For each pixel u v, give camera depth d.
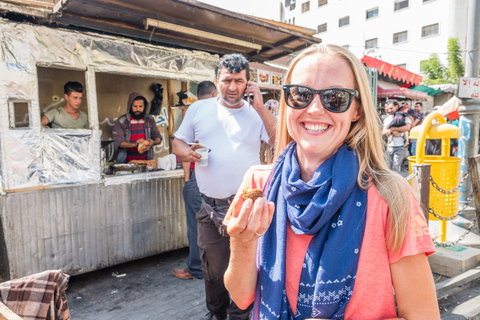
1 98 2.91
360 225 0.92
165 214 3.97
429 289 0.88
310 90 0.98
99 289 3.39
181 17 3.41
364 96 1.01
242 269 1.04
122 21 3.49
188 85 5.13
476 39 4.92
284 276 0.99
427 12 28.58
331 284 0.90
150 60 3.80
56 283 1.64
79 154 3.34
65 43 3.21
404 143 7.60
